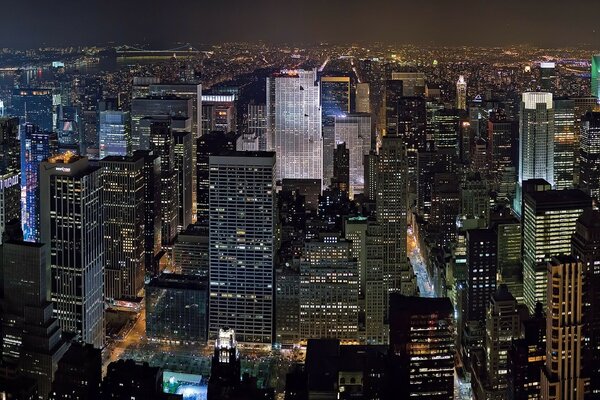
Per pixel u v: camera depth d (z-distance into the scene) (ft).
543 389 647.15
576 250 651.66
